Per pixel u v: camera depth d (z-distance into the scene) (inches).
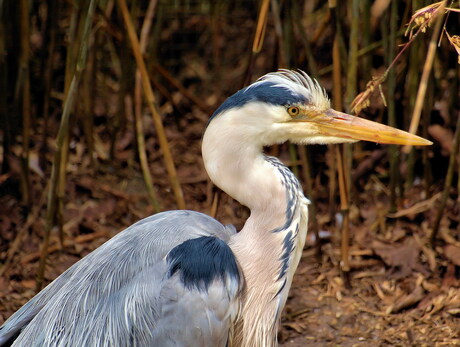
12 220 391.5
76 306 237.1
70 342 232.1
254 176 250.1
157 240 244.7
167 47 534.6
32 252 373.1
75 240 383.2
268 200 250.5
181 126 482.9
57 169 317.1
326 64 468.8
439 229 377.1
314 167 428.1
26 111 376.8
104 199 416.2
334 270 364.2
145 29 394.6
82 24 374.6
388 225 389.4
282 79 249.8
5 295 343.0
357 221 397.4
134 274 238.1
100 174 436.8
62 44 470.3
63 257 370.9
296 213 252.4
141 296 232.1
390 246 370.6
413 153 405.4
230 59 538.6
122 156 452.1
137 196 420.8
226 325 236.1
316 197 414.9
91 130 432.5
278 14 354.3
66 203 411.5
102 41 464.4
